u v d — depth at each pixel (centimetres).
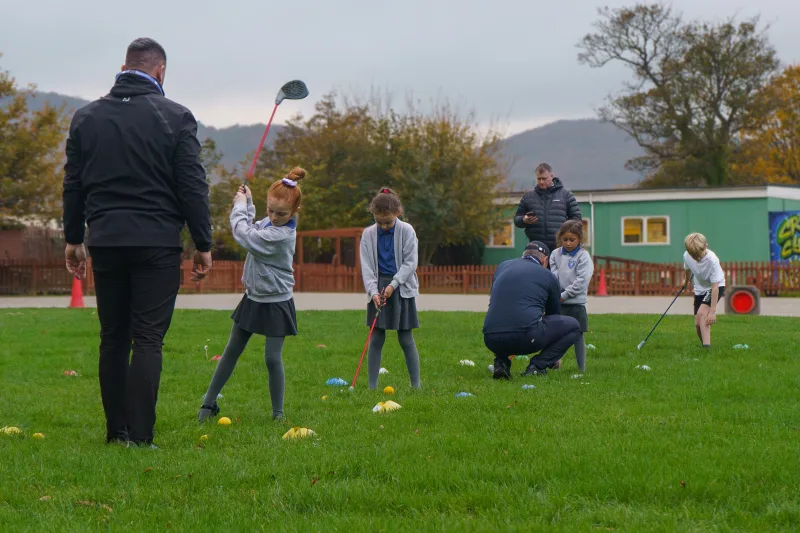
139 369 496
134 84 501
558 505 363
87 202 499
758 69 4762
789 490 379
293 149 4462
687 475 396
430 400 631
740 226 3075
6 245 3150
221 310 1680
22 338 1134
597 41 4959
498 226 3534
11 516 358
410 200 3441
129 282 508
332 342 1083
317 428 542
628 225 3203
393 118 3819
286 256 573
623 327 1285
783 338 1093
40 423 585
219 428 550
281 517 353
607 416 555
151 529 339
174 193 502
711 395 648
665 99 4834
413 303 725
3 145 2866
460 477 400
